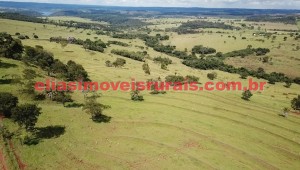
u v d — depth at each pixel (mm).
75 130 63281
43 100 77688
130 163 52469
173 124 73438
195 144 63531
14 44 110500
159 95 101875
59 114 70750
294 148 70250
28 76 86375
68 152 53531
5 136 53844
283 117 95250
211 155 59344
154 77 134625
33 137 56875
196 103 96312
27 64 104250
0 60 99750
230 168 55000
